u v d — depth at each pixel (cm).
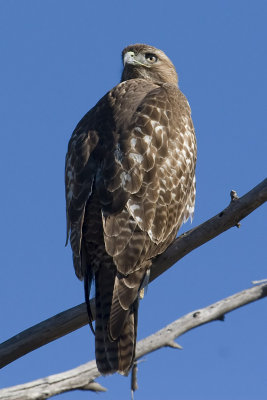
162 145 1164
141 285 1047
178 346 984
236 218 990
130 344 992
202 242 1036
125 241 1037
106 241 1027
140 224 1057
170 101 1276
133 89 1338
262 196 965
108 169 1106
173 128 1211
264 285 970
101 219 1062
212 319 972
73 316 1003
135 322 1015
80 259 1058
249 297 966
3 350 985
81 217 1075
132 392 942
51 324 997
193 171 1238
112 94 1327
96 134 1191
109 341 995
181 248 1056
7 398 936
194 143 1268
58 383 959
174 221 1136
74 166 1159
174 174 1155
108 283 1034
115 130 1177
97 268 1052
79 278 1059
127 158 1113
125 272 1021
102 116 1241
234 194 987
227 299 973
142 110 1213
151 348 985
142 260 1041
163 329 991
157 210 1096
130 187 1082
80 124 1294
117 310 1005
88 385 969
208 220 1027
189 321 982
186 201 1195
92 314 1045
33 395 943
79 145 1190
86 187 1104
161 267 1073
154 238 1068
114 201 1066
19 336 991
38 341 989
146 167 1116
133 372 958
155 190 1105
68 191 1173
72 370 975
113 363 980
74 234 1075
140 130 1164
